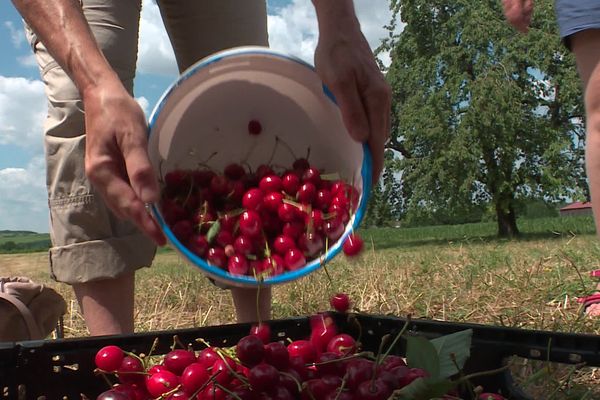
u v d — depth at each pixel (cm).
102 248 90
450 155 892
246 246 75
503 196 938
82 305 94
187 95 77
